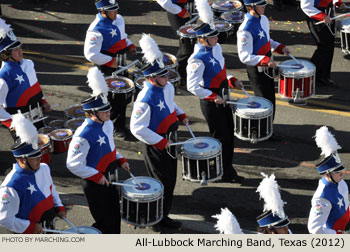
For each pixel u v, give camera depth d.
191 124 21.34
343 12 28.75
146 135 15.40
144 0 30.86
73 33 27.67
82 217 17.08
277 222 12.30
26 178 13.27
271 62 18.80
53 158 19.75
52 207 13.73
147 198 14.88
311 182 18.39
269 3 30.16
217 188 18.23
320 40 22.95
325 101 22.70
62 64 25.36
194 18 24.30
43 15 29.23
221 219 11.46
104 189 14.59
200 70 17.27
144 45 15.30
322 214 13.44
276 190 12.31
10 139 20.72
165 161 15.81
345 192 13.76
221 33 23.80
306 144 20.19
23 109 17.50
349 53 24.88
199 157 16.25
